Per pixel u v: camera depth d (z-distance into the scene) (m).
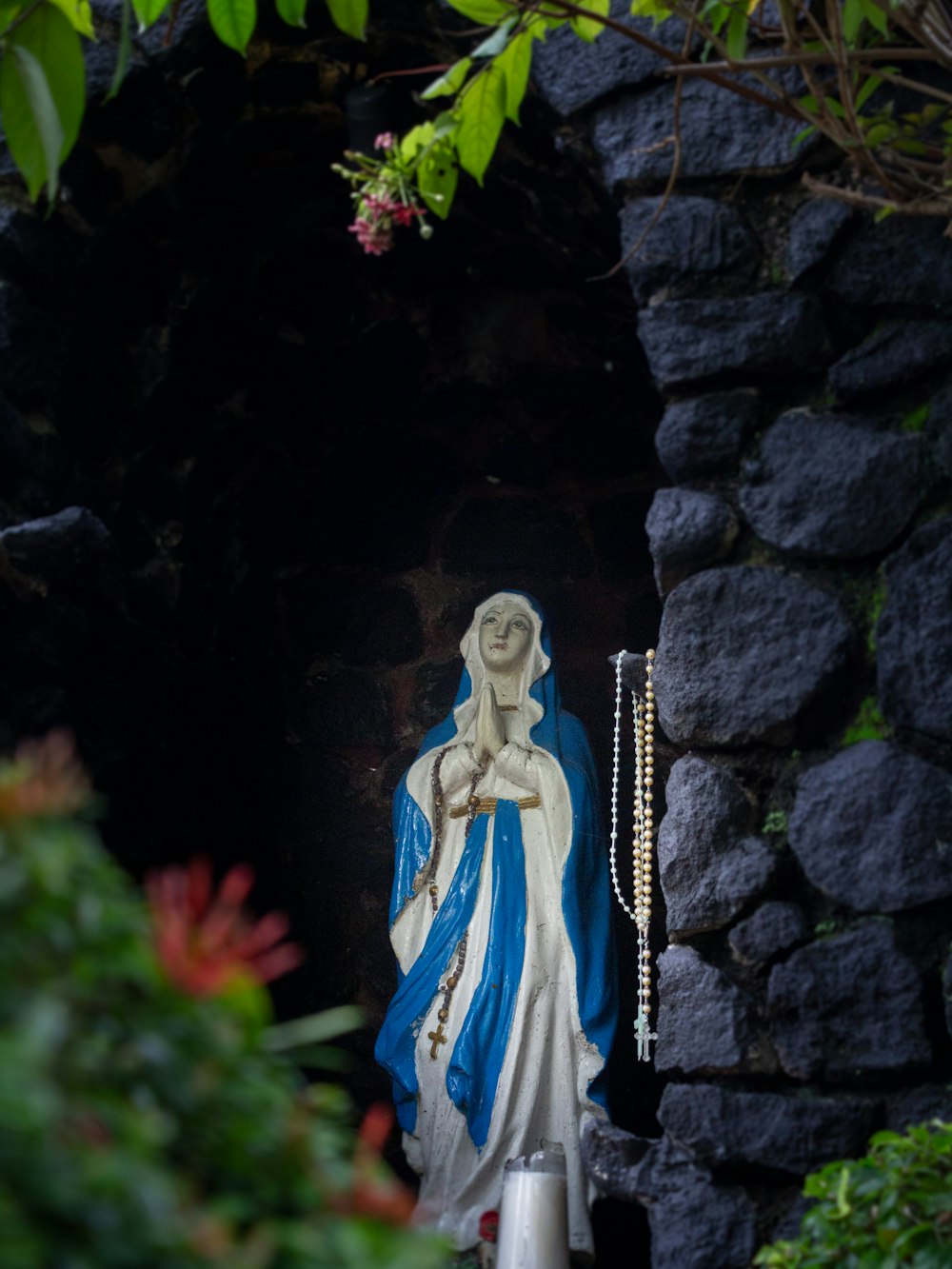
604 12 3.86
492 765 5.39
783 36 3.78
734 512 4.23
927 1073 3.78
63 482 4.92
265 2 4.77
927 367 4.16
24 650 4.68
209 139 5.05
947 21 3.77
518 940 5.05
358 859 6.08
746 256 4.36
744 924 3.96
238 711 5.78
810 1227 3.17
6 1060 1.54
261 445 5.76
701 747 4.14
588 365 5.91
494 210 5.44
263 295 5.53
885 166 3.93
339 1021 1.93
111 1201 1.58
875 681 4.04
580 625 6.25
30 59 2.96
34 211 4.84
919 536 4.06
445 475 6.19
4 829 1.78
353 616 6.25
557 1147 4.62
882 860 3.89
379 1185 1.82
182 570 5.42
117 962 1.78
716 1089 3.87
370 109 4.84
